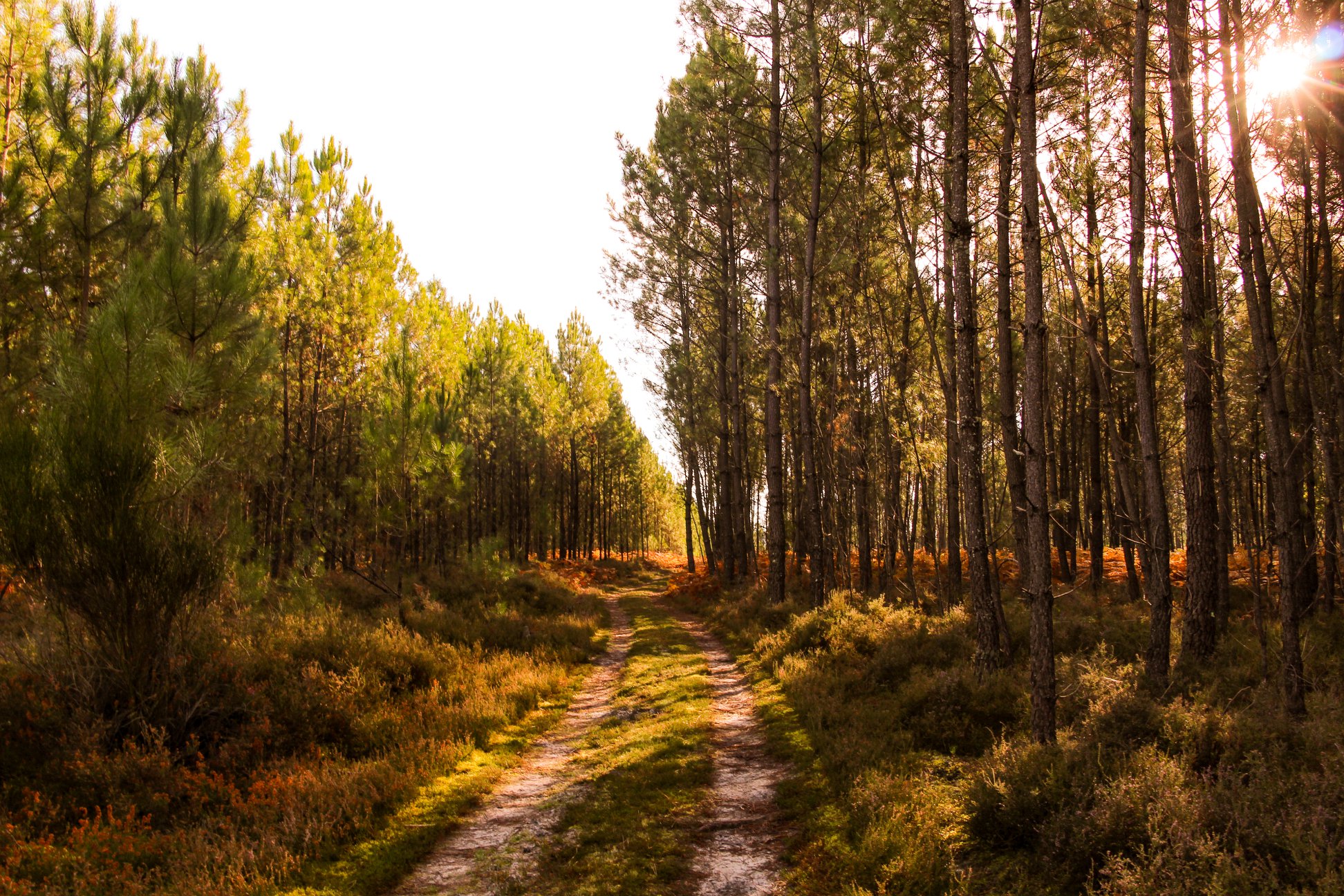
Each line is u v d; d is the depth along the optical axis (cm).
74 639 862
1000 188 1173
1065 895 462
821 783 750
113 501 818
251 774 792
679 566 6356
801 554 2847
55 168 1419
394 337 2688
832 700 1013
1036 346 714
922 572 2856
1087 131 1127
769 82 2041
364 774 805
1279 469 720
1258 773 496
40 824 643
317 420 2567
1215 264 984
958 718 860
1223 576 1135
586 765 931
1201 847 407
